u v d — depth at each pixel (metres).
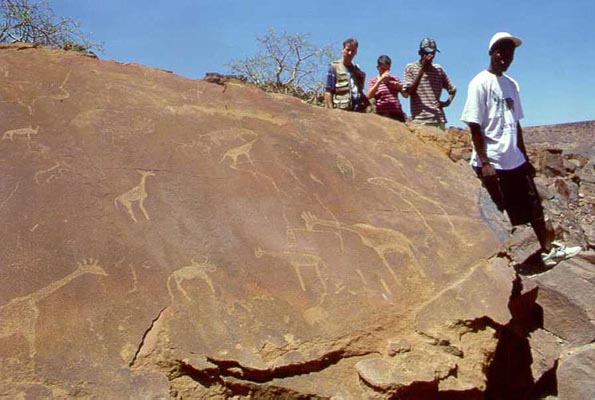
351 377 3.12
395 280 3.64
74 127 3.90
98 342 2.85
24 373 2.66
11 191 3.38
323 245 3.72
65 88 4.19
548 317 4.35
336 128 4.76
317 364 3.10
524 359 4.04
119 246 3.29
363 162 4.50
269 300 3.29
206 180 3.87
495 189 5.11
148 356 2.87
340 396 3.00
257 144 4.29
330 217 3.94
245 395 2.95
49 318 2.88
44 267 3.07
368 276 3.62
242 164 4.09
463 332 3.47
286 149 4.33
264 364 2.99
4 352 2.71
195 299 3.16
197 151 4.05
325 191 4.12
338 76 6.35
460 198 4.45
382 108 6.53
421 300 3.57
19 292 2.94
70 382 2.68
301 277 3.48
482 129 5.15
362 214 4.05
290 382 3.01
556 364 4.12
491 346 3.46
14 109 3.89
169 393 2.75
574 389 4.01
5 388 2.59
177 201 3.65
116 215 3.45
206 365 2.90
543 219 5.27
